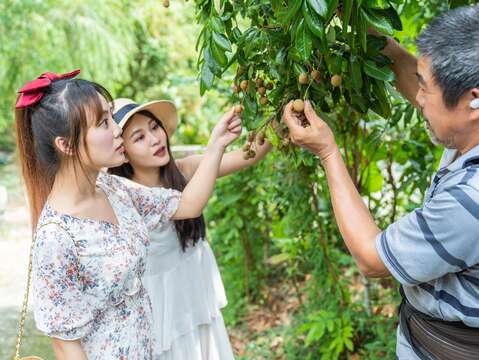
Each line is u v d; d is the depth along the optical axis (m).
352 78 1.23
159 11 7.07
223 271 3.45
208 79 1.31
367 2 1.11
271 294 3.21
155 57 6.99
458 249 1.00
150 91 7.15
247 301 3.20
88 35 5.72
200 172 1.63
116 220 1.38
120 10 6.62
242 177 2.97
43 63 5.64
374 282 2.60
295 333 2.54
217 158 1.64
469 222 0.97
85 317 1.27
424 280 1.06
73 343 1.28
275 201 2.59
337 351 2.27
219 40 1.27
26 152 1.32
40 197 1.33
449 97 0.99
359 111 1.36
